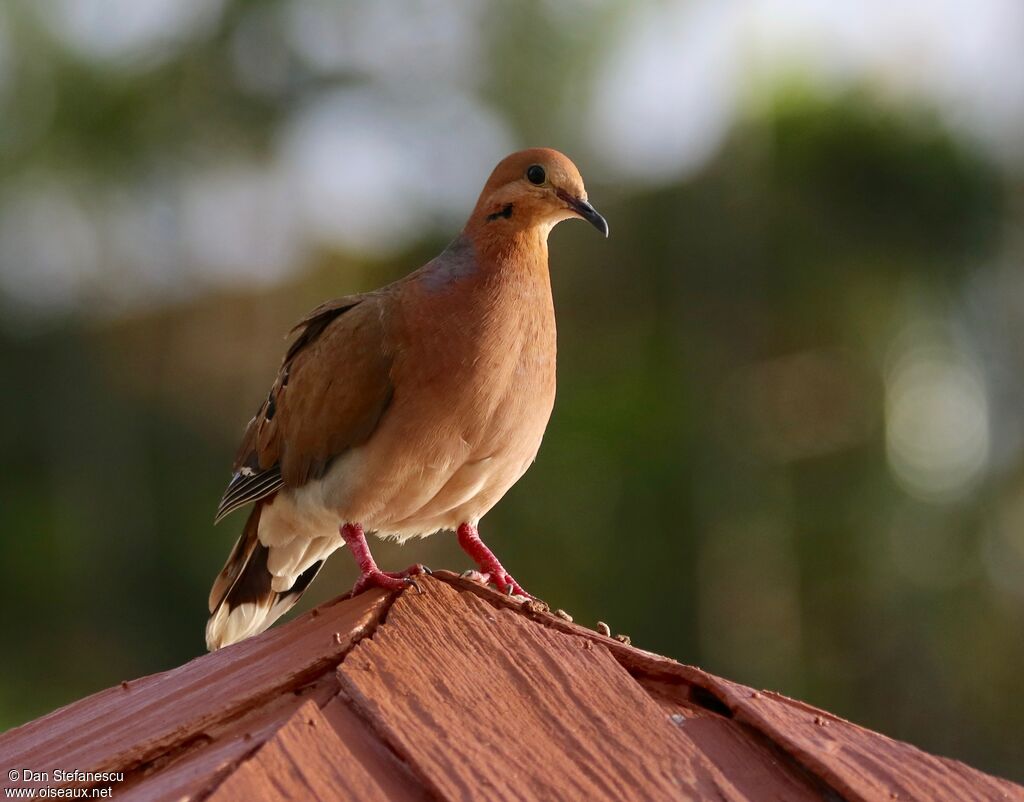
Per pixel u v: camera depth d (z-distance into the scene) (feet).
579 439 55.36
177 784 10.96
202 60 57.77
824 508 54.08
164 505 60.80
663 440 55.11
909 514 54.08
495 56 56.70
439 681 12.14
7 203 59.62
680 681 12.75
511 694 12.14
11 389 61.26
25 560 59.06
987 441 54.54
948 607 53.88
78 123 58.49
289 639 13.70
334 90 58.03
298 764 10.95
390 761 11.30
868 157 52.75
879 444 54.34
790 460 54.75
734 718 12.34
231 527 58.80
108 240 62.28
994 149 54.34
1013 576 54.34
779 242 54.49
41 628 58.70
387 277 61.41
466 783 10.93
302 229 62.80
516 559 54.49
